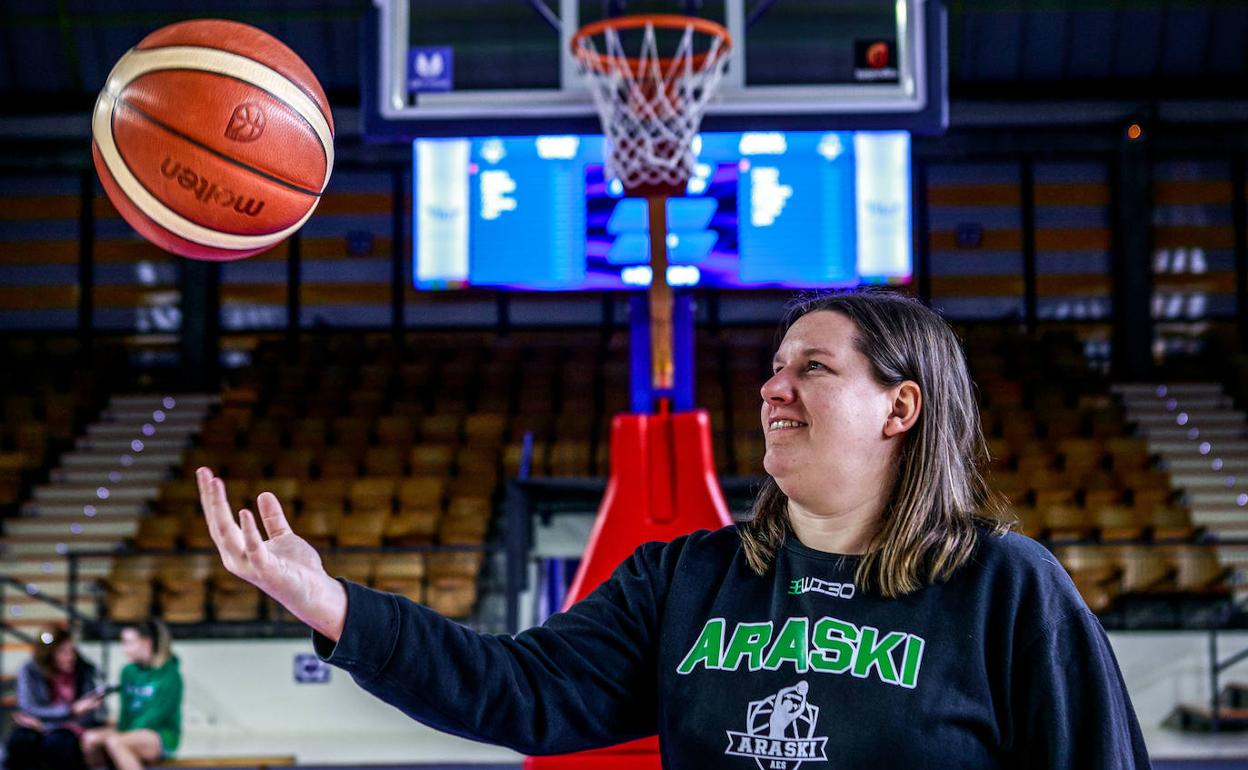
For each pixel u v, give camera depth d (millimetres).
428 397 9883
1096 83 10547
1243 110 10711
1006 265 10953
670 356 3701
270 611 7484
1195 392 10250
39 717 5668
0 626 7613
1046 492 8266
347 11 10336
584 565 3381
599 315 11016
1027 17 10352
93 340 11000
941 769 1274
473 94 4027
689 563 1494
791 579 1401
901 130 3969
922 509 1379
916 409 1422
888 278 4629
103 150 1851
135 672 5875
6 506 8992
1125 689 1364
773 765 1318
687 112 3785
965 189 11000
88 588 7992
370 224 11086
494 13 4059
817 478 1410
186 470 9078
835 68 3988
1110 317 10883
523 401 9742
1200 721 7074
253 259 11070
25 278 11039
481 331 11031
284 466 8898
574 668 1459
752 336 10719
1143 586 7383
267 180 1833
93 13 10359
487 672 1386
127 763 5656
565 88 4000
